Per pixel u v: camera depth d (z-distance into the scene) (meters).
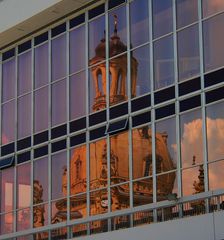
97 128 53.84
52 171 56.78
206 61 47.44
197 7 48.50
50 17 58.31
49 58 58.91
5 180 60.62
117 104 52.69
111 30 54.22
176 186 47.69
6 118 61.88
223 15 46.91
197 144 46.97
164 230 46.47
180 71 48.91
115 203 51.53
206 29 47.75
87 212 53.44
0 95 62.81
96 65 54.88
